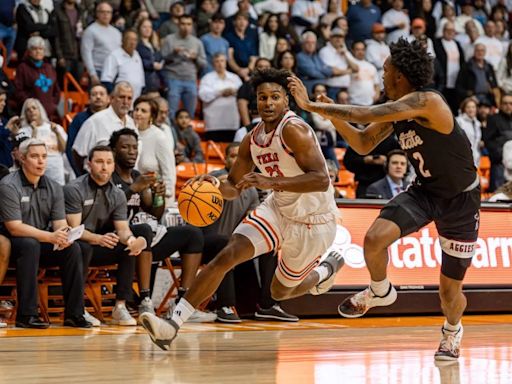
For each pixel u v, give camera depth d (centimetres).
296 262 630
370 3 1880
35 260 843
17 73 1349
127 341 711
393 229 595
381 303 637
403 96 588
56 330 822
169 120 1364
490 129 1552
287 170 606
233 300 917
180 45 1561
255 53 1684
